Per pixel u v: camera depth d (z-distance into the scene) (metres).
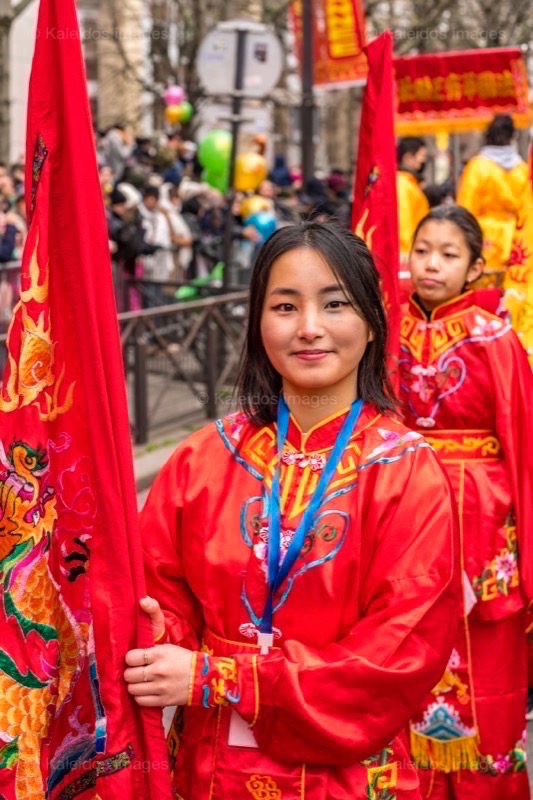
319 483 2.42
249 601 2.40
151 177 14.14
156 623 2.35
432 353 4.20
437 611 2.33
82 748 2.35
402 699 2.29
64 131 2.21
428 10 21.53
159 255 12.51
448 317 4.21
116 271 10.95
